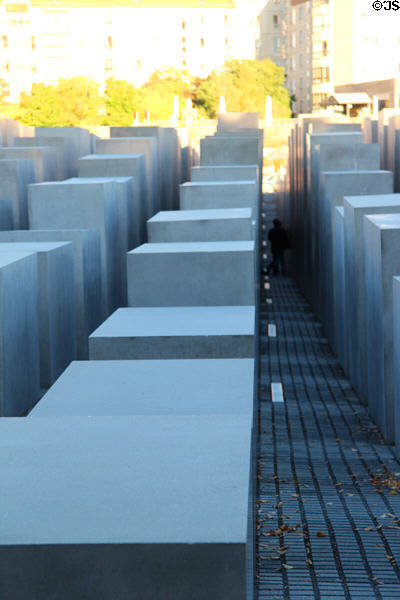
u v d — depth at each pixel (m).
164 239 13.95
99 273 15.76
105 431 3.84
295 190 32.19
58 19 136.25
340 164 21.45
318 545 6.54
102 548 2.79
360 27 95.88
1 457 3.50
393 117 26.67
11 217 17.53
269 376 15.09
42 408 5.48
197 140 46.16
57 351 12.65
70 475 3.31
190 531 2.85
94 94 82.31
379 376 11.05
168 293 11.23
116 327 9.10
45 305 12.11
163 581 2.79
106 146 24.45
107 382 6.12
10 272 10.38
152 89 106.31
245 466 3.37
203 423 3.96
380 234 10.62
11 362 10.41
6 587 2.80
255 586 5.63
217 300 11.22
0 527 2.89
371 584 5.69
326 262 19.14
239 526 2.88
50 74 136.75
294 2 108.81
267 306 25.00
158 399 5.65
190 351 8.60
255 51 137.12
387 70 96.19
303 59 107.12
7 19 134.62
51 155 22.92
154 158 25.16
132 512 2.98
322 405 12.72
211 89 99.06
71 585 2.80
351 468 9.21
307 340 19.09
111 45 136.88
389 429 10.48
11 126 28.97
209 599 2.79
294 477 8.78
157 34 137.12
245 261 11.14
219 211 15.38
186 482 3.23
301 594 5.49
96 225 16.06
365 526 7.06
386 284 10.58
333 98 78.69
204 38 137.12
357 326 13.20
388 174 18.42
